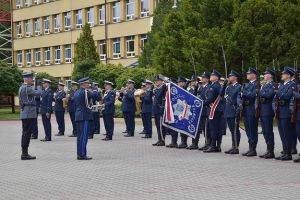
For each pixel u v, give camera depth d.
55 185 11.17
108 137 21.36
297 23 28.47
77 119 15.16
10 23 72.12
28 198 9.97
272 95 14.77
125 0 55.62
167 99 17.39
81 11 60.88
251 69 15.47
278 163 13.93
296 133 14.77
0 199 9.95
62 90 23.92
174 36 31.39
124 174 12.41
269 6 28.11
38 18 66.94
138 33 54.25
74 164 14.18
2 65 48.00
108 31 57.47
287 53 27.69
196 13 30.55
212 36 28.14
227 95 16.08
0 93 48.88
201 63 28.38
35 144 19.91
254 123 15.38
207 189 10.41
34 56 67.94
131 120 23.17
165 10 40.00
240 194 9.88
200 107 17.23
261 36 27.73
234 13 28.86
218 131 16.59
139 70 38.06
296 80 14.02
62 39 63.28
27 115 15.38
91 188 10.76
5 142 21.19
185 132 17.33
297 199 9.39
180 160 14.70
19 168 13.69
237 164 13.77
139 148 18.05
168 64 30.91
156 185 10.94
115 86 41.16
